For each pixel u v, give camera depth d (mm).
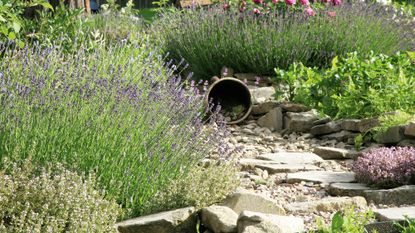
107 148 3967
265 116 6180
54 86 4102
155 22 8516
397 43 7648
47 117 4008
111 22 8750
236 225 3551
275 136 5906
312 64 7102
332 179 4477
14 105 4027
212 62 7156
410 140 5047
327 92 6160
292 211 3910
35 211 3479
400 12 9047
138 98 4164
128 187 3883
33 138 3967
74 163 3850
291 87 6383
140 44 7188
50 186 3529
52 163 3852
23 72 4363
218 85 6637
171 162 4035
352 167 4520
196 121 4332
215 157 4789
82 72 4469
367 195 4109
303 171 4754
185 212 3686
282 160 4969
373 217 3658
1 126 3957
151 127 4078
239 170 4746
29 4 5344
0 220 3441
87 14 8227
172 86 4602
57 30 6488
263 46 7070
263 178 4625
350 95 5918
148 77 4602
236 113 6344
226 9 7723
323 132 5707
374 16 7762
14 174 3607
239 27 7293
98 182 3822
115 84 4254
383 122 5285
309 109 6090
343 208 3969
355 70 6031
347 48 7129
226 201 3908
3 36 5668
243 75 7047
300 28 7141
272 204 3840
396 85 5801
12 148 3934
